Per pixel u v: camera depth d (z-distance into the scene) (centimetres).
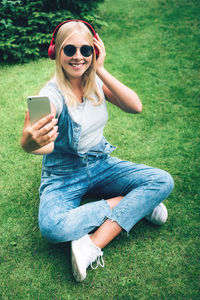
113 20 520
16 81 361
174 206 218
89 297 165
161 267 180
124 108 186
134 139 280
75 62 157
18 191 227
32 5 399
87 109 174
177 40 461
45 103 138
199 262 183
